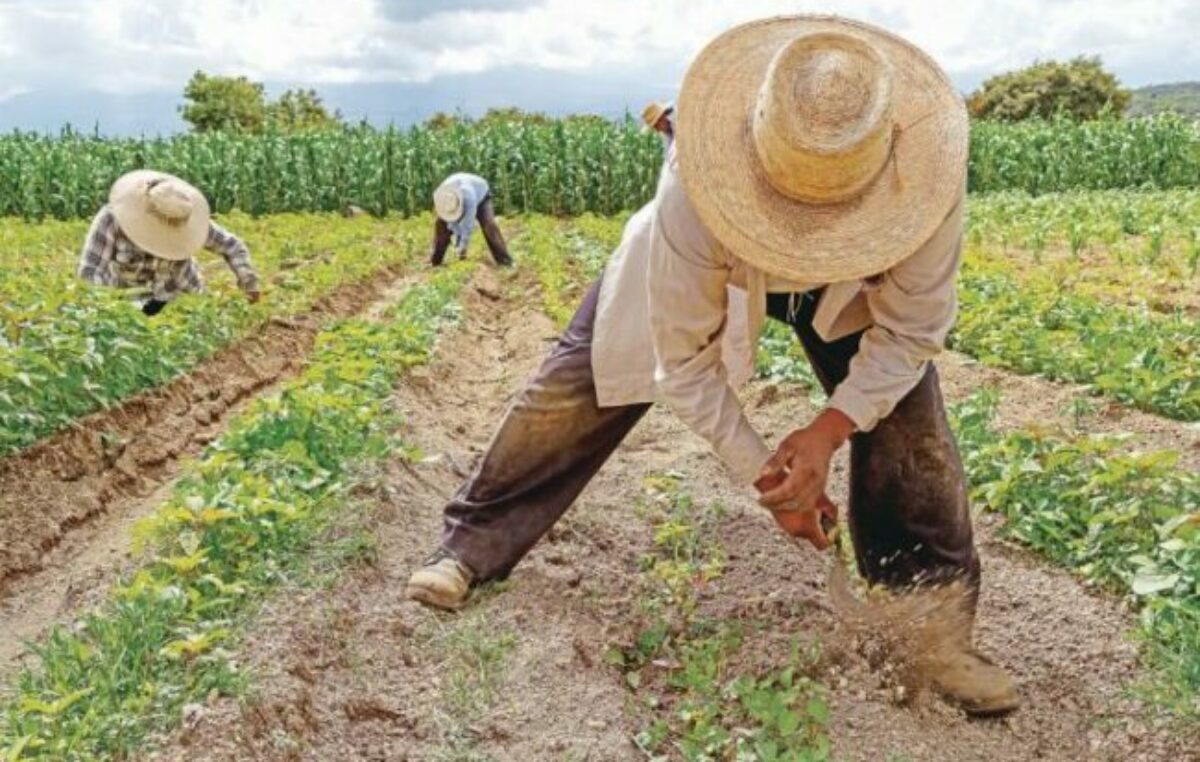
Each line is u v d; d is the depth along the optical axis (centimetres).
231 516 488
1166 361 799
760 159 324
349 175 2752
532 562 525
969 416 671
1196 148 2859
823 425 366
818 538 384
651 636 463
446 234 1623
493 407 901
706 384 375
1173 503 527
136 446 739
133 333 816
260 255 1579
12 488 625
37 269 1288
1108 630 462
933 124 331
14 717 376
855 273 324
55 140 2862
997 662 452
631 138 2736
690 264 349
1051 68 6247
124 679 391
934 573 421
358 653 442
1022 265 1488
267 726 381
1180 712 402
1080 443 561
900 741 399
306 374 736
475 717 410
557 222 2500
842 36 313
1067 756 400
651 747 398
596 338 419
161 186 899
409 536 563
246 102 6744
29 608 547
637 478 657
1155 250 1455
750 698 406
